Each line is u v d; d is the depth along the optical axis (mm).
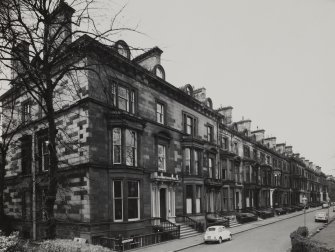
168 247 19594
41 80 10875
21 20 9992
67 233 19094
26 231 22938
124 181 20047
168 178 24562
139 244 20062
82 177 18688
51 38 11633
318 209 70375
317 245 14734
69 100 20094
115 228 19359
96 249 11016
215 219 30078
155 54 26422
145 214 22266
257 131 56562
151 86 25172
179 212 26938
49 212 11211
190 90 31391
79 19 10711
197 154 30484
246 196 43938
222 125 38062
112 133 20375
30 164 23547
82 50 12719
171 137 26844
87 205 18172
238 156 42188
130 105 22359
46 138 22469
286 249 19531
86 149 18672
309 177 89000
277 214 51156
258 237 25375
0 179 18906
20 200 24781
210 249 19625
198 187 29891
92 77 19344
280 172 59531
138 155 22078
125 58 21562
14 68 11750
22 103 24688
